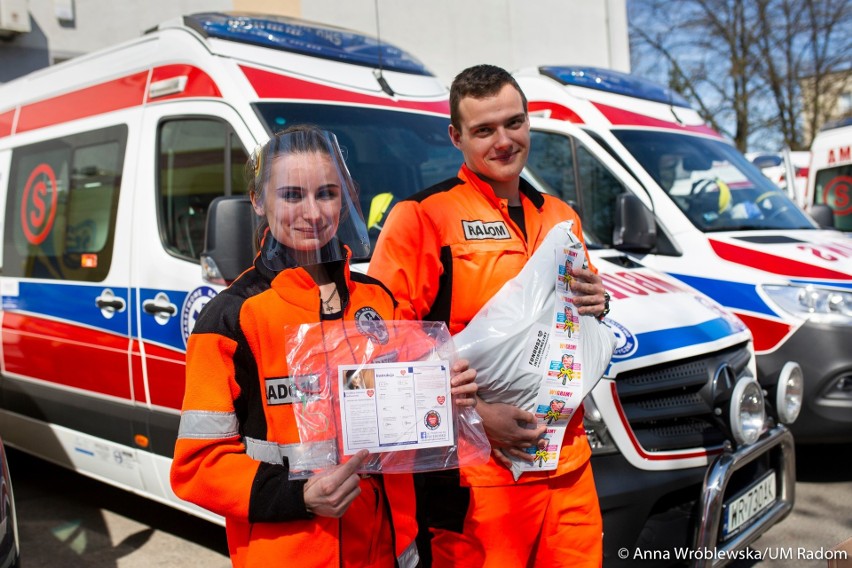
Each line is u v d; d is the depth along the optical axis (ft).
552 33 43.09
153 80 13.34
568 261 7.72
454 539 7.66
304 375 5.80
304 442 5.73
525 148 7.81
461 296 7.72
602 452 9.59
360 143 12.37
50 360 14.74
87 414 13.89
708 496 9.60
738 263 15.80
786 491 10.93
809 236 16.76
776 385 11.05
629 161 17.19
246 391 5.93
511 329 7.45
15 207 16.01
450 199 7.84
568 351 7.64
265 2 33.04
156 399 12.53
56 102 15.56
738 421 9.95
